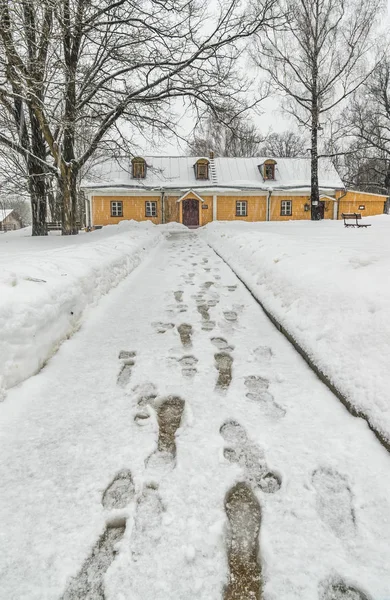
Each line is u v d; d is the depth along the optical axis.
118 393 2.38
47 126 9.36
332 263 3.69
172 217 21.97
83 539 1.35
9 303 2.60
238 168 24.19
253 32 10.34
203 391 2.39
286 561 1.25
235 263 6.49
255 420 2.06
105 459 1.77
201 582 1.20
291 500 1.51
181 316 3.90
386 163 27.03
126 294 4.81
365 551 1.28
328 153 20.22
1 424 2.04
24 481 1.64
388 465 1.68
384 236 7.65
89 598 1.15
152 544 1.33
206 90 10.52
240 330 3.47
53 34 7.59
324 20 16.22
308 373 2.61
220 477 1.64
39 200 12.05
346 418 2.05
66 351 3.00
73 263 4.40
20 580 1.21
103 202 21.41
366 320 2.46
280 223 16.88
